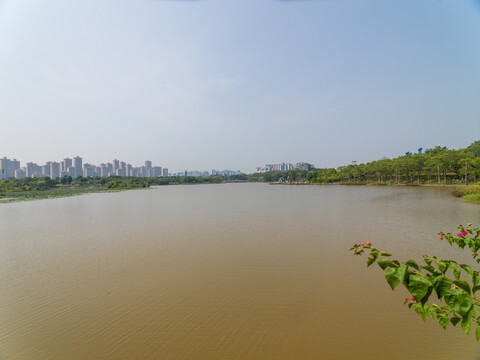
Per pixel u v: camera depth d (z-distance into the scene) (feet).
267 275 35.88
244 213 100.01
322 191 243.19
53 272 39.14
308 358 19.92
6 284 34.81
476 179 232.73
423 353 20.04
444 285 8.11
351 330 23.16
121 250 50.62
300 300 28.71
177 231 67.51
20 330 24.25
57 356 20.74
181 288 32.45
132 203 157.99
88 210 124.16
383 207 104.83
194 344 21.86
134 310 27.45
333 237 56.13
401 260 40.63
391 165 300.81
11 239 63.10
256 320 25.09
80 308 28.09
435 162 237.04
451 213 83.51
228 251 47.60
